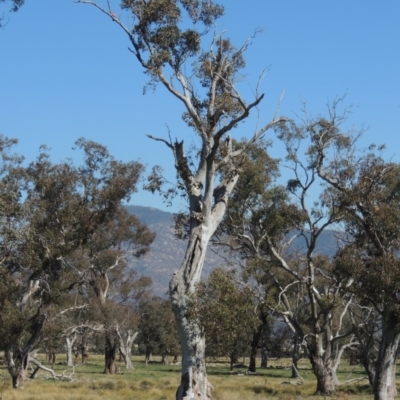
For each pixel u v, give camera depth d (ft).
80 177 126.62
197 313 74.08
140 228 205.26
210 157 79.87
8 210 81.97
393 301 74.08
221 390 121.60
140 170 129.18
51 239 118.21
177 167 82.07
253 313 78.54
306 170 115.34
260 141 118.83
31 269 116.26
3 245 86.58
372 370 95.45
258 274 120.67
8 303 111.34
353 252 79.15
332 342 116.37
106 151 128.16
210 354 79.66
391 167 88.38
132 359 376.27
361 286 77.46
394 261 74.28
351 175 91.50
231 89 83.15
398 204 93.04
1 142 122.52
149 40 80.64
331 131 109.70
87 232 126.41
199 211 79.92
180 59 82.74
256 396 110.63
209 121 81.61
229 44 84.64
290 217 118.32
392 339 78.43
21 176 122.83
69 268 125.70
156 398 109.50
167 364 304.91
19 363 122.31
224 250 126.41
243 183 118.83
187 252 78.43
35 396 105.70
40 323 120.67
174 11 79.46
